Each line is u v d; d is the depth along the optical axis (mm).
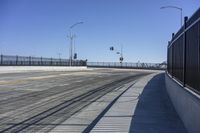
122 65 128875
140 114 14711
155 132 11258
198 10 11125
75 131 11266
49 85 30000
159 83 35156
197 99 10398
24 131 11289
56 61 87875
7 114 14469
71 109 16125
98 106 17156
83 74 54719
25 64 74188
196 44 11531
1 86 27609
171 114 14852
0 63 65125
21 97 20531
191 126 10742
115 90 26359
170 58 25266
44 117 13906
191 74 12555
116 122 12812
